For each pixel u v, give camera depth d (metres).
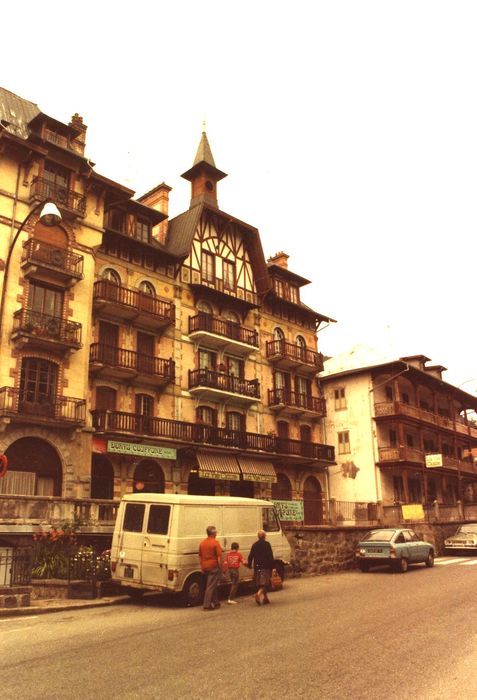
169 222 32.31
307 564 20.11
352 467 37.66
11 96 25.41
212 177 34.66
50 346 21.91
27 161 22.83
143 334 26.92
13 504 15.29
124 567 13.55
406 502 35.53
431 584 15.61
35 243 21.98
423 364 43.00
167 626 10.00
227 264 32.19
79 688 6.30
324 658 7.48
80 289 23.56
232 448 28.31
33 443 21.12
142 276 27.27
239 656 7.63
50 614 11.59
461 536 29.64
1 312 16.48
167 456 25.52
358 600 12.77
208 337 28.92
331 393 39.91
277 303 34.97
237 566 13.44
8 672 6.96
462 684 6.32
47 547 14.65
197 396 28.34
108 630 9.63
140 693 6.11
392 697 5.91
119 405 25.02
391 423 38.44
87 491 21.94
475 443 50.62
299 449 32.75
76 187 24.33
